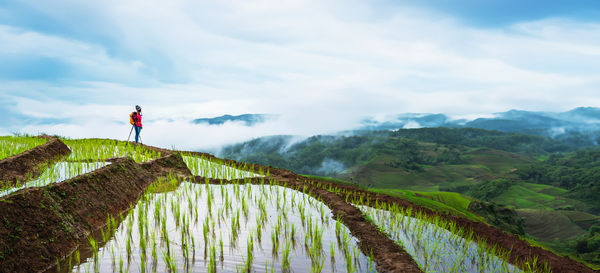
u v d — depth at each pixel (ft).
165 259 28.99
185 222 39.88
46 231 30.66
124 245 32.81
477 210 262.47
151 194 52.08
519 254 36.86
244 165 85.71
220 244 32.22
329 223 42.91
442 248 36.83
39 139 95.81
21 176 52.01
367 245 35.86
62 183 38.58
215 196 53.26
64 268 27.96
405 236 40.16
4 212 28.35
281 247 33.71
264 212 44.73
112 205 43.55
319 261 31.07
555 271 33.19
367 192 68.08
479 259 34.55
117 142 101.55
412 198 127.44
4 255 25.73
